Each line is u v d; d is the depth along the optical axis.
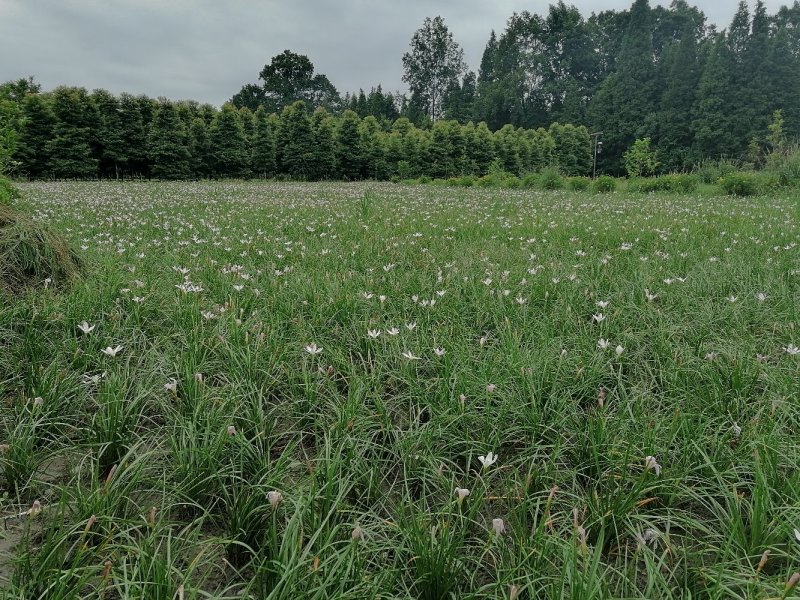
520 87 103.38
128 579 2.22
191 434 3.04
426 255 8.25
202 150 50.16
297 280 6.29
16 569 2.22
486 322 5.36
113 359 4.03
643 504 2.68
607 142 76.06
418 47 119.06
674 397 3.75
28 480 2.87
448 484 2.85
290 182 49.06
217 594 2.27
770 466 2.77
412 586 2.24
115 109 44.56
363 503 2.87
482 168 56.47
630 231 11.07
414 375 4.14
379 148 55.81
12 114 15.48
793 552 2.36
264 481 2.80
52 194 22.52
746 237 9.91
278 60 116.12
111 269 6.36
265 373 3.88
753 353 4.21
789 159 27.12
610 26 103.25
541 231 11.27
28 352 4.14
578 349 4.41
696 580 2.31
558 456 3.07
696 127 67.06
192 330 4.59
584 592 1.95
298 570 2.13
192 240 9.90
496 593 2.15
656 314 5.37
